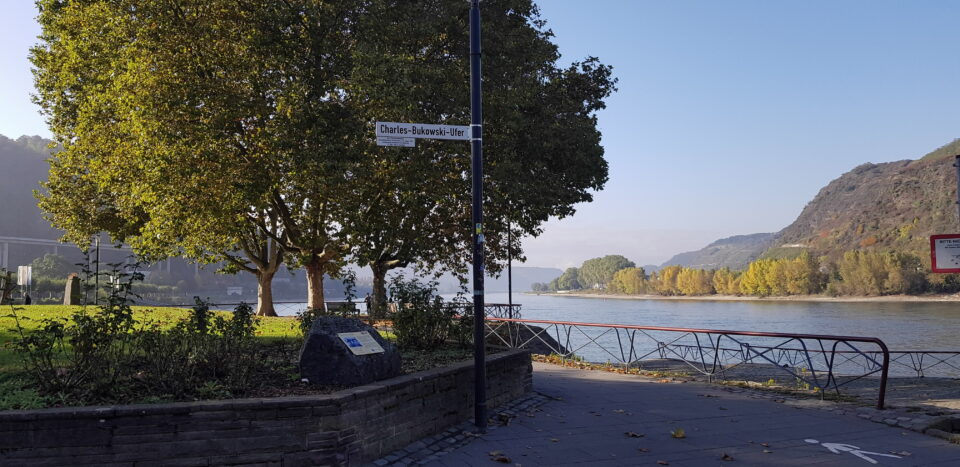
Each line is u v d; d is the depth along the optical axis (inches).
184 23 820.6
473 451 283.9
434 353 425.4
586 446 294.4
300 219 985.5
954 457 277.0
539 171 975.0
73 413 215.0
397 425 283.1
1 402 229.3
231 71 824.9
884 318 5093.5
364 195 925.2
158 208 818.2
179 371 265.7
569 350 748.6
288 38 816.9
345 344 283.7
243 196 808.9
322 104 818.2
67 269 6919.3
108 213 1064.8
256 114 827.4
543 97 1005.8
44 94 1039.6
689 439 310.8
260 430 233.0
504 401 402.0
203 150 769.6
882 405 394.6
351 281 490.9
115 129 888.3
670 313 6077.8
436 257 1162.0
